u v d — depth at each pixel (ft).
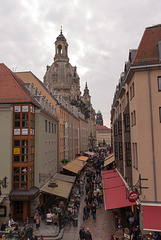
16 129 63.87
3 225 53.93
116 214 66.64
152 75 49.88
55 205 73.56
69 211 67.56
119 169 88.07
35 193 62.13
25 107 64.49
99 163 160.35
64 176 98.07
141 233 44.78
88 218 67.46
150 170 47.78
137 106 49.96
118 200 56.03
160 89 49.47
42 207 67.05
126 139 62.64
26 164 62.34
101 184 103.09
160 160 47.62
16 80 74.23
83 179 122.31
